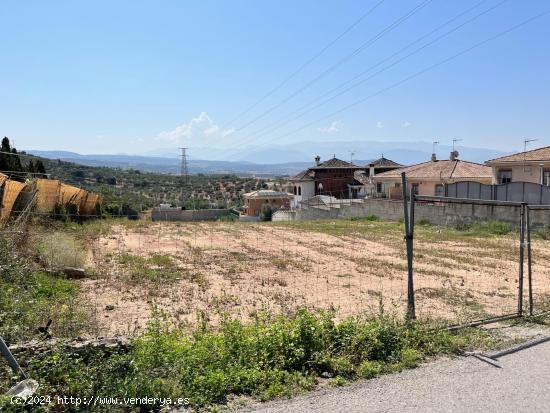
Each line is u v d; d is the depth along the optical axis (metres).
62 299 8.93
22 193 15.41
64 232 18.84
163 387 4.66
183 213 44.81
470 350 6.24
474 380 5.18
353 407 4.50
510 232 23.59
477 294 10.61
